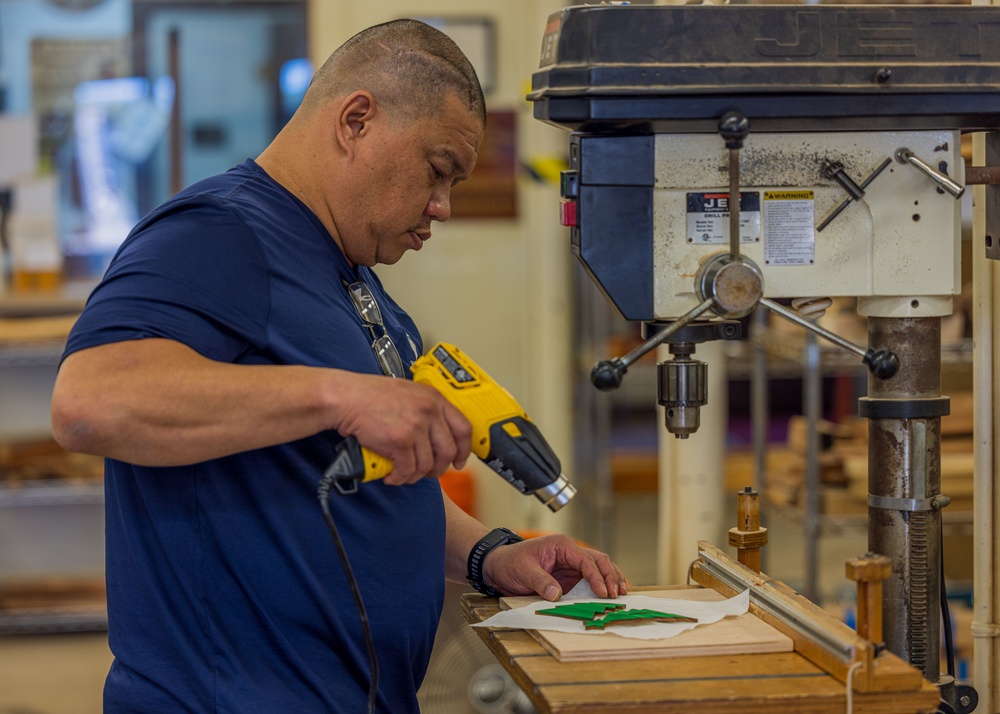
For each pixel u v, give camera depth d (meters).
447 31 4.39
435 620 1.60
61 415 1.25
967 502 2.98
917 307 1.36
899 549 1.38
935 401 1.36
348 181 1.53
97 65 4.37
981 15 1.29
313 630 1.44
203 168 4.46
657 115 1.25
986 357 1.65
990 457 1.65
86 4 4.33
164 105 4.41
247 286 1.38
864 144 1.33
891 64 1.26
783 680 1.18
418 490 1.57
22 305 4.06
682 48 1.25
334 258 1.55
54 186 4.21
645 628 1.33
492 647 1.37
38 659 3.94
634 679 1.18
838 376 3.95
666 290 1.32
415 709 1.59
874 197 1.34
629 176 1.30
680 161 1.31
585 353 4.31
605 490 4.03
